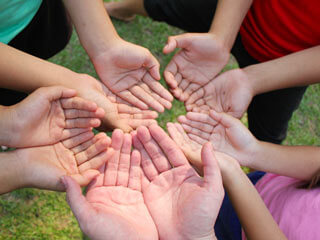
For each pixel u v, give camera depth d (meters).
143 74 0.64
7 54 0.53
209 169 0.46
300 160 0.60
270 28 0.65
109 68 0.63
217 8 0.66
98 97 0.61
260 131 0.77
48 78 0.57
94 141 0.55
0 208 0.73
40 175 0.50
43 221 0.74
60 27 0.68
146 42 0.95
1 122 0.49
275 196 0.59
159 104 0.64
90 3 0.61
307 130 0.93
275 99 0.70
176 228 0.47
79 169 0.53
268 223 0.52
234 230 0.62
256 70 0.66
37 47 0.67
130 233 0.43
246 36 0.70
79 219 0.42
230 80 0.67
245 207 0.54
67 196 0.43
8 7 0.53
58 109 0.54
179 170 0.52
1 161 0.49
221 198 0.46
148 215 0.50
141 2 0.85
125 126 0.62
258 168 0.62
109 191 0.52
